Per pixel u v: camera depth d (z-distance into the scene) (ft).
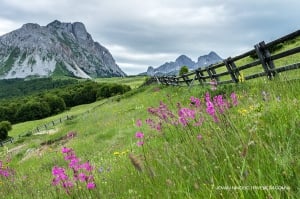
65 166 51.96
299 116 14.53
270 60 42.27
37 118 510.17
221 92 52.19
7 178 35.14
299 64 35.88
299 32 36.19
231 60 55.01
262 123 15.25
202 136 15.96
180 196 11.41
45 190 29.35
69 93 583.17
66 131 114.11
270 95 22.08
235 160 12.03
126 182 19.51
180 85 106.42
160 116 19.92
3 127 339.57
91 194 15.79
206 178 12.20
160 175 15.02
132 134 56.65
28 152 99.09
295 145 11.78
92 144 65.98
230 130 14.94
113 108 134.62
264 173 10.28
